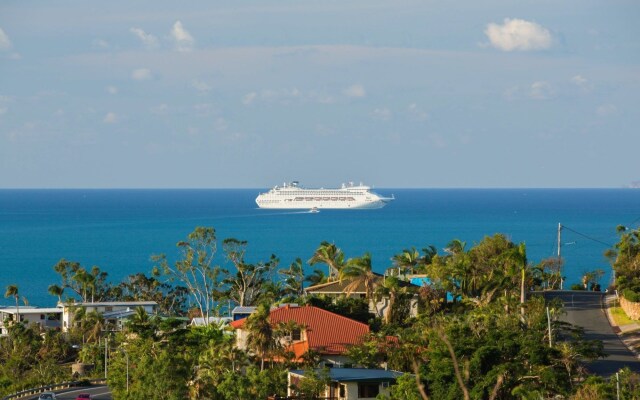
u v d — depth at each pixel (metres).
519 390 125.31
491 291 198.00
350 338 164.25
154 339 178.38
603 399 120.75
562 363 136.00
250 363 158.75
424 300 198.75
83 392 185.25
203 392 142.38
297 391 143.38
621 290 194.50
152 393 143.50
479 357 129.00
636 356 157.38
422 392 41.28
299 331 164.62
